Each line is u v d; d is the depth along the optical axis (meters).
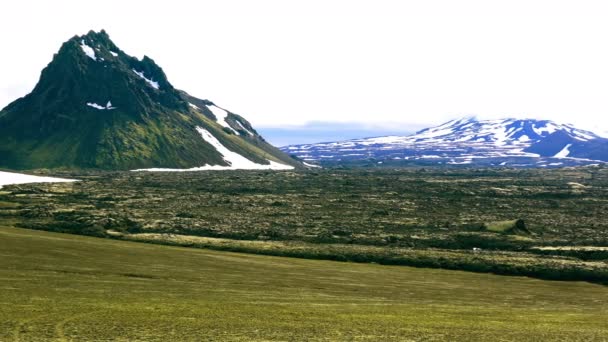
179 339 36.47
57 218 120.75
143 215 128.88
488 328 43.97
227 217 130.00
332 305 52.41
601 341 40.31
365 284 67.69
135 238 102.00
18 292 48.09
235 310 46.91
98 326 38.78
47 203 149.00
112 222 116.19
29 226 108.75
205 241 100.62
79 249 77.88
